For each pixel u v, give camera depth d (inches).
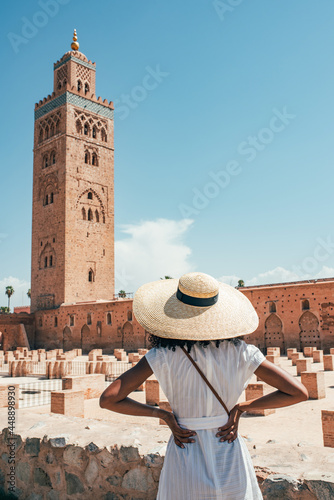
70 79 2834.6
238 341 111.8
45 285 2733.8
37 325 2696.9
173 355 108.0
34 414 263.6
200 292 109.3
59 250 2672.2
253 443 189.0
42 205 2851.9
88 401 741.3
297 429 470.9
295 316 1680.6
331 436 378.0
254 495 104.5
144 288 127.3
